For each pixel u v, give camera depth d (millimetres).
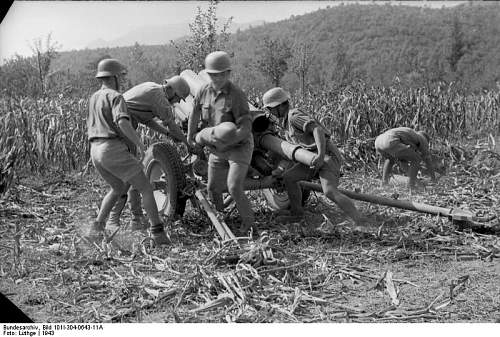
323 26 102875
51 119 12375
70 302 5562
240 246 6430
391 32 97375
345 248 6957
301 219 8133
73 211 9039
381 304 5430
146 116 7848
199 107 7504
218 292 5555
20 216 8805
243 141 7316
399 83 15047
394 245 7051
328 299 5516
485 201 9188
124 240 7379
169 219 7789
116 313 5285
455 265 6457
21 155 11938
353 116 12812
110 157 6996
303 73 23781
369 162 12031
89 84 20328
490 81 42875
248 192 9602
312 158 7344
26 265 6477
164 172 7934
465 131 15812
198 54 15844
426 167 10914
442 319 5082
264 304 5289
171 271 6141
